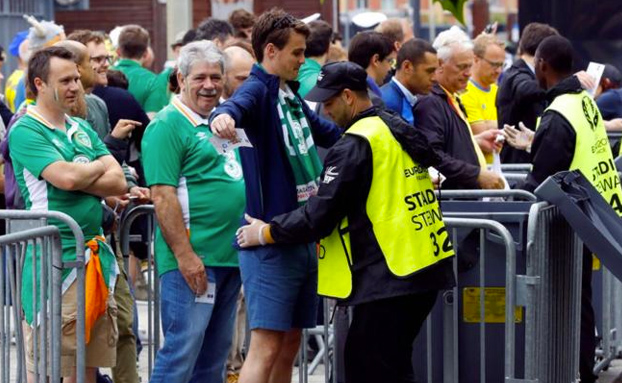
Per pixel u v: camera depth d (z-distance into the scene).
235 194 9.73
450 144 11.92
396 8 60.41
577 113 11.25
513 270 9.73
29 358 9.48
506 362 9.84
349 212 8.96
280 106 9.28
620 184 12.07
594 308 12.77
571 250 10.79
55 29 13.79
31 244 9.20
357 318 9.10
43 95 9.70
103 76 13.02
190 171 9.65
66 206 9.70
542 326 9.88
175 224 9.53
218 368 10.22
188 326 9.67
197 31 14.73
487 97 15.84
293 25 9.18
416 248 8.91
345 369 9.22
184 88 9.66
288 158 9.32
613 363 13.73
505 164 14.36
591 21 20.55
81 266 9.53
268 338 9.43
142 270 15.23
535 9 20.86
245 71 11.33
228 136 8.77
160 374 9.73
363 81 9.05
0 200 12.76
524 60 14.55
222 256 9.75
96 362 9.95
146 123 13.36
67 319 9.66
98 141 10.12
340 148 8.87
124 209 11.30
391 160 8.89
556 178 9.69
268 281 9.34
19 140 9.64
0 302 8.84
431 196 9.12
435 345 10.23
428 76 12.14
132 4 31.98
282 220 8.98
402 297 8.95
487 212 10.18
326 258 9.09
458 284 10.12
